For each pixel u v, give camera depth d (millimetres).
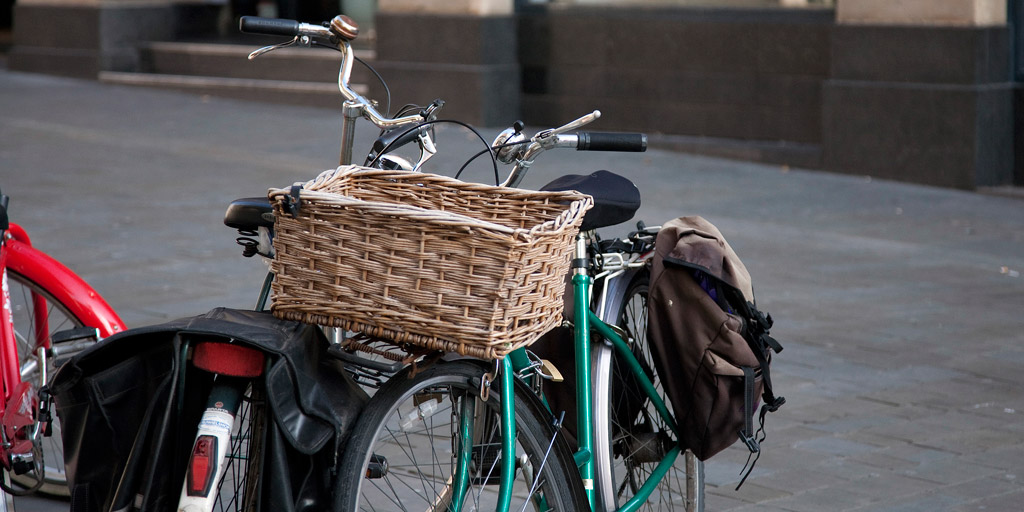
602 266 12102
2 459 12539
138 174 38719
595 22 49719
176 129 48500
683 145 46438
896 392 19734
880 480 15922
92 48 63125
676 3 47688
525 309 9414
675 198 36969
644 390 12695
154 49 63250
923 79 40500
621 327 12484
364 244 9125
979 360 21625
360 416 10031
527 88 52250
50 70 64938
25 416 12539
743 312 11898
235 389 9469
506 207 10695
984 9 39406
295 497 9422
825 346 22219
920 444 17344
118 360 9742
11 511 13711
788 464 16469
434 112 11312
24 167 39250
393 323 9219
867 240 32062
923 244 31812
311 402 9367
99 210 32750
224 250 28469
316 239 9234
